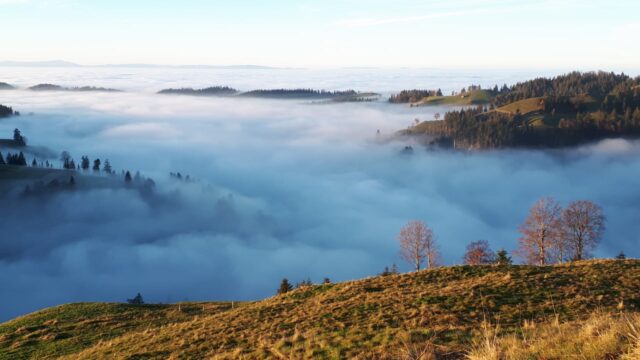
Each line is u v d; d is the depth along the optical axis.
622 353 9.28
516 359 10.87
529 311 20.55
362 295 27.06
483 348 12.62
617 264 28.31
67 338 31.02
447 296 23.80
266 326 23.34
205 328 25.02
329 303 26.62
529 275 27.31
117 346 25.05
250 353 18.77
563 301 21.59
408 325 19.75
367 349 16.56
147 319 35.12
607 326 11.14
